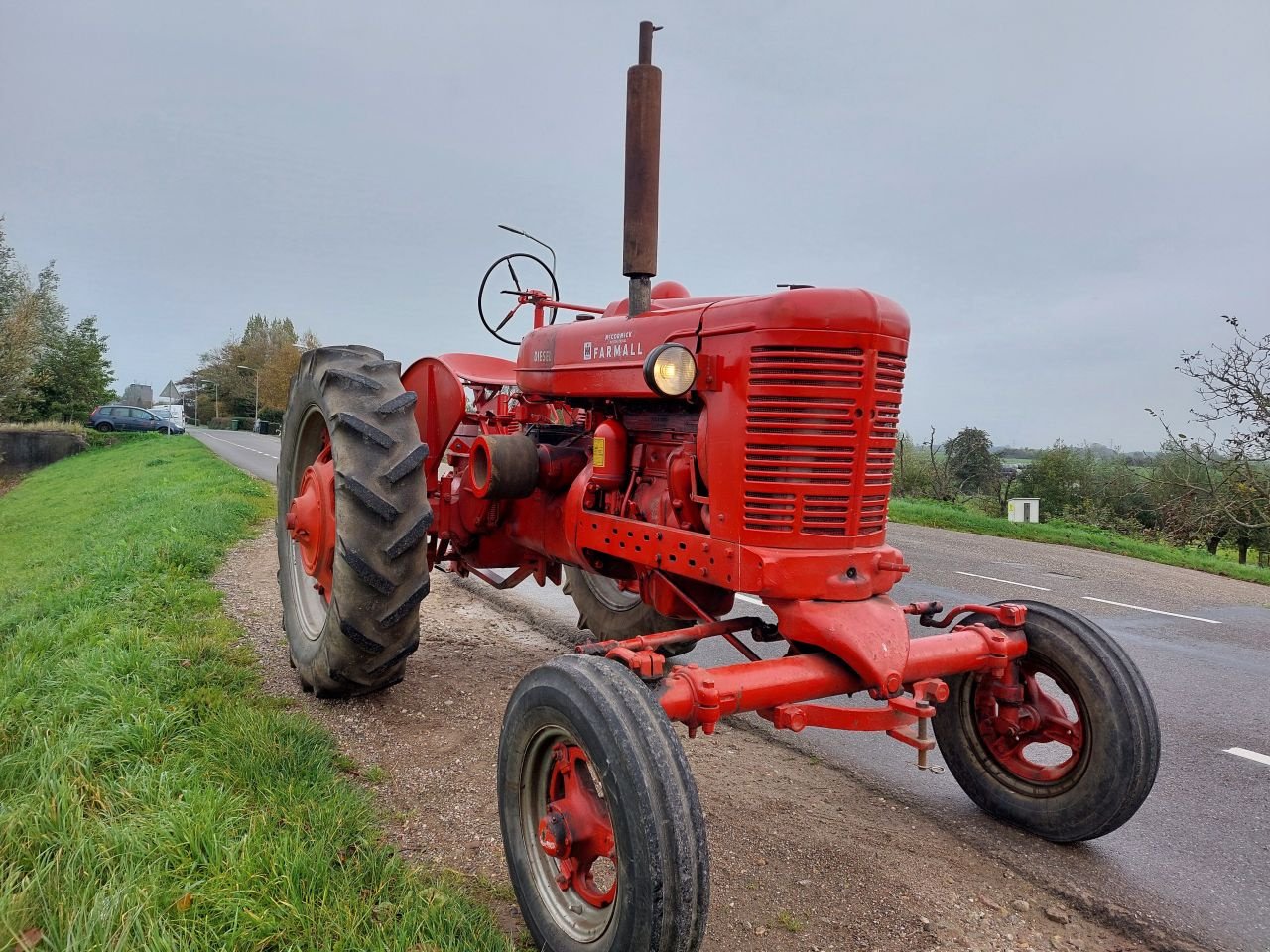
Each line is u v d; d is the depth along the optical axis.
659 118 3.28
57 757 3.06
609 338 3.44
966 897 2.87
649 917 2.07
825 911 2.74
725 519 2.83
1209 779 4.02
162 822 2.66
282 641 5.16
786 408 2.70
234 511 10.09
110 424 39.12
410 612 3.84
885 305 2.76
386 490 3.74
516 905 2.70
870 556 2.80
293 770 3.21
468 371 4.95
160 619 5.30
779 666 2.63
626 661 2.52
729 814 3.39
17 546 14.14
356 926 2.32
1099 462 24.00
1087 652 3.12
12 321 29.25
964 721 3.52
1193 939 2.71
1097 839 3.37
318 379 4.21
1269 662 6.20
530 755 2.56
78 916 2.17
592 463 3.60
